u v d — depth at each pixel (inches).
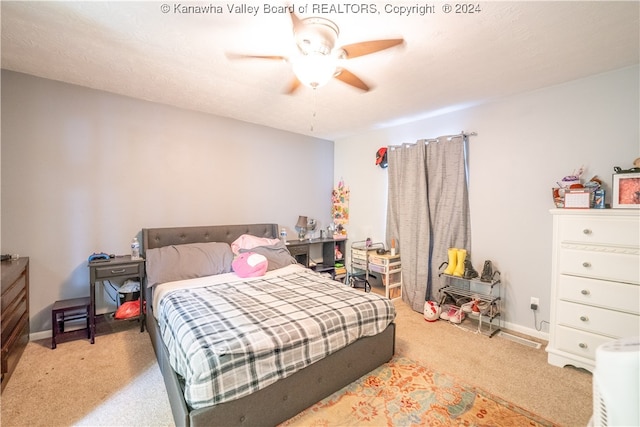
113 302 115.7
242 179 148.6
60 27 69.4
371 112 130.8
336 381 73.1
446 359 89.9
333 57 70.0
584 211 82.0
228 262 120.1
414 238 138.5
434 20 64.7
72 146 105.4
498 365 86.7
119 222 115.5
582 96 94.9
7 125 94.9
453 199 125.4
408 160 142.2
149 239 117.3
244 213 150.3
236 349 56.6
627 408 30.0
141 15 64.6
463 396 72.3
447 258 127.3
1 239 94.9
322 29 64.1
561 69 88.3
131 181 117.6
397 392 73.5
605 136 90.9
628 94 86.9
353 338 75.5
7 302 76.1
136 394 72.5
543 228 103.9
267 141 157.2
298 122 148.8
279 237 160.9
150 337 100.8
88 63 88.0
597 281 80.6
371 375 80.7
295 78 95.7
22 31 71.1
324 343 68.8
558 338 87.2
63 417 64.4
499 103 113.8
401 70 89.0
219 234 136.9
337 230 185.9
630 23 64.9
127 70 92.3
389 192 152.4
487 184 118.0
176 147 127.7
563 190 93.0
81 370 82.3
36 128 99.2
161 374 80.7
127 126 115.9
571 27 66.7
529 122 106.3
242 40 74.2
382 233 162.9
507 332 110.0
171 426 62.5
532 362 88.6
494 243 116.4
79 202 107.3
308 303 81.4
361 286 161.0
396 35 70.5
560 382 78.2
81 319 108.7
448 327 114.3
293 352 63.6
